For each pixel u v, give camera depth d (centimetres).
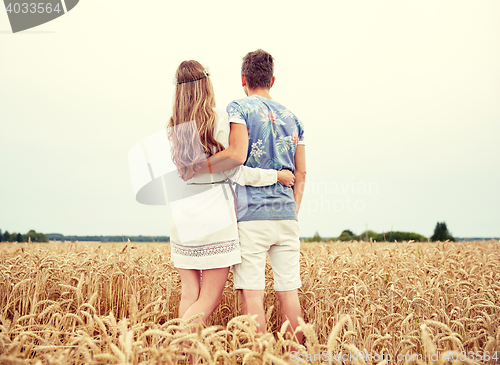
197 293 247
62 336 238
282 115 272
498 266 420
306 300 316
